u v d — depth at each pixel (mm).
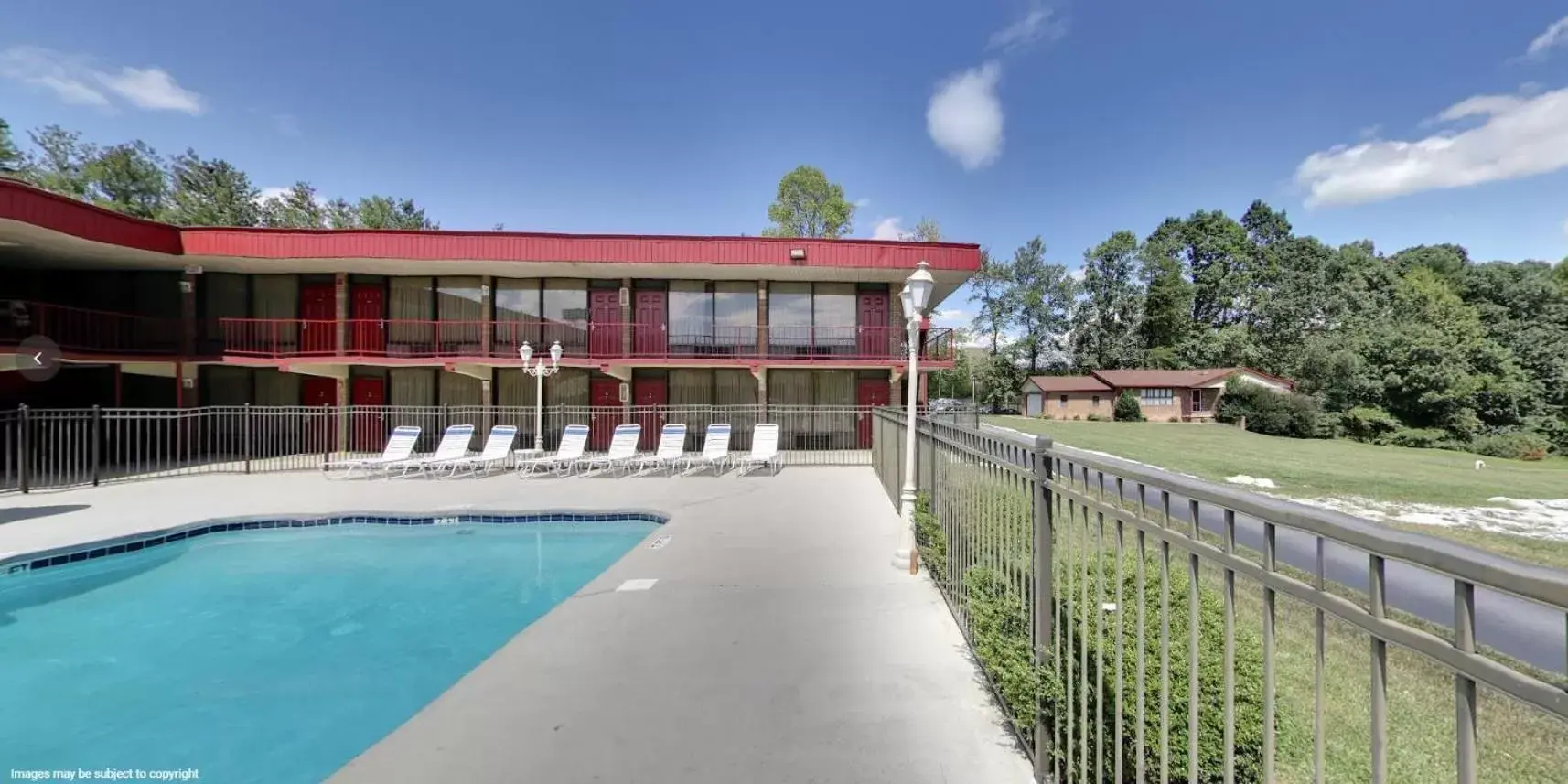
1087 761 2332
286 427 16188
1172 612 2971
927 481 6281
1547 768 2998
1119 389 38844
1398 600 5195
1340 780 2871
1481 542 8680
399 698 4320
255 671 4762
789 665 3885
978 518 3955
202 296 16188
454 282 16938
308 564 7496
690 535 7305
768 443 13562
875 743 3031
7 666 4848
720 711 3348
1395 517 10312
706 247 15375
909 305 5977
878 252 15680
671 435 13750
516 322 16938
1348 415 31109
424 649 5168
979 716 3268
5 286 15469
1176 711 2488
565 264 15375
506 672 3809
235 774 3455
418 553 7902
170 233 14266
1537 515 10547
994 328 50938
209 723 3986
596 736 3117
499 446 13344
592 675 3770
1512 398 29453
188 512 9000
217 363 15250
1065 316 49656
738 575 5762
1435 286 42406
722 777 2785
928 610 4816
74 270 15852
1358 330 38406
